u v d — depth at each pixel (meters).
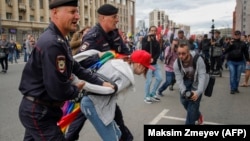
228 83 10.92
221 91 9.16
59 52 2.27
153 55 7.31
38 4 52.91
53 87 2.26
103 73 3.12
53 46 2.26
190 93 4.43
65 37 2.51
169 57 8.04
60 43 2.29
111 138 3.18
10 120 5.67
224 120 5.84
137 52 3.34
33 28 50.56
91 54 3.29
